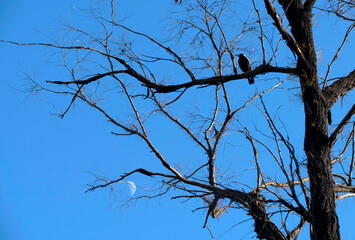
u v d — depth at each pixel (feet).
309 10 22.04
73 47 26.05
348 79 23.31
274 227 25.70
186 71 26.99
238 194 24.47
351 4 23.53
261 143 22.38
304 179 28.17
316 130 21.52
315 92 21.79
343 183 25.48
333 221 20.72
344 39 23.84
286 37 21.21
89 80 26.27
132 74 25.55
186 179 28.60
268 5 20.68
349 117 21.02
